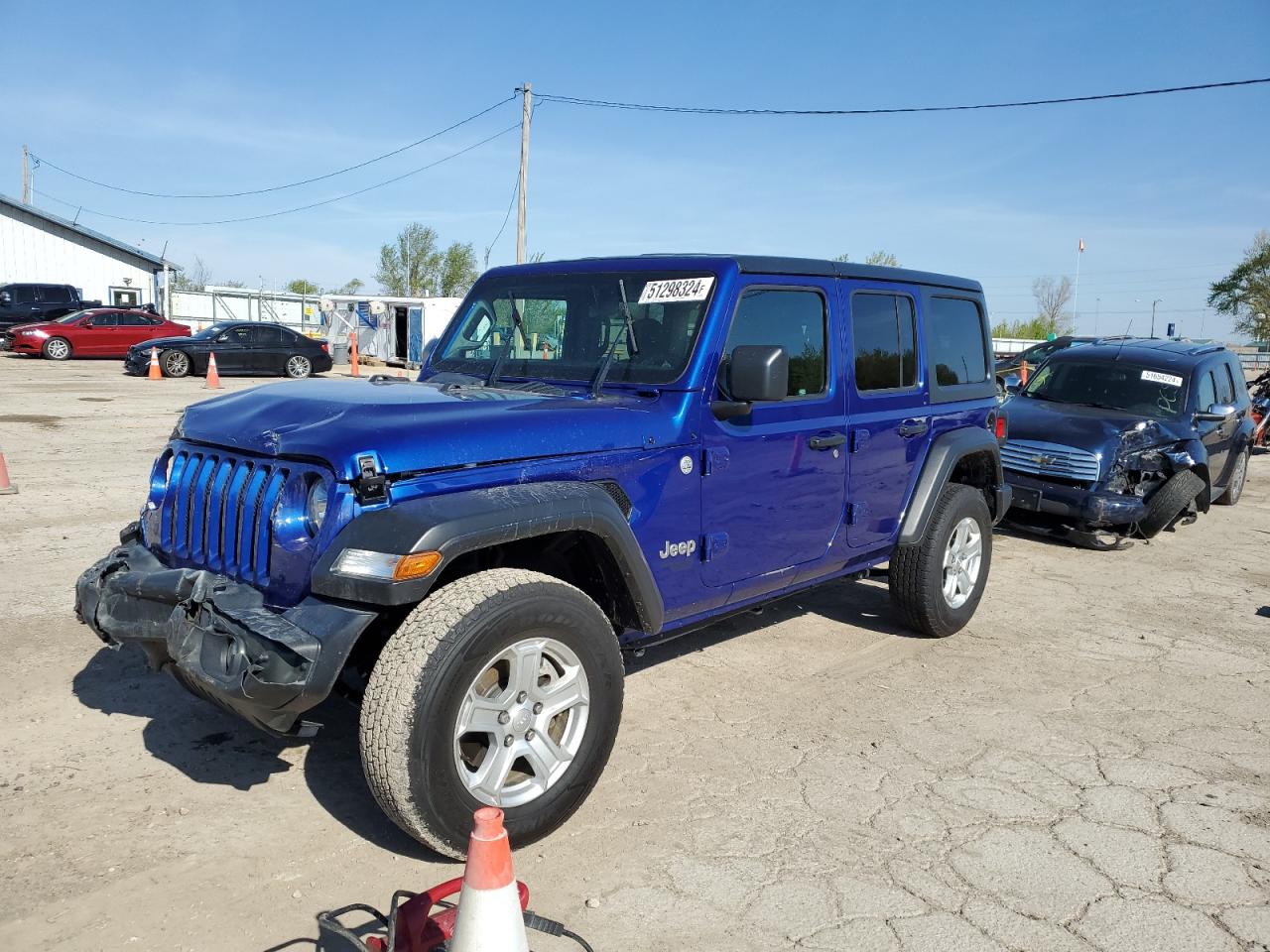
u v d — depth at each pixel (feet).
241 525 10.80
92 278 118.52
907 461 16.93
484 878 7.65
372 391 12.53
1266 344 176.86
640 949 9.14
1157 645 18.99
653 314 13.51
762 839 11.18
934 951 9.25
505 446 10.93
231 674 9.63
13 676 15.07
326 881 10.08
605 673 11.06
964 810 12.02
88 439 39.06
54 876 9.98
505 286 15.43
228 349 77.51
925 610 17.89
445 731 9.64
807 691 15.83
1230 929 9.73
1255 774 13.26
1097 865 10.85
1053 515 28.14
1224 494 34.78
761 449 13.74
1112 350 32.42
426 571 9.59
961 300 18.76
